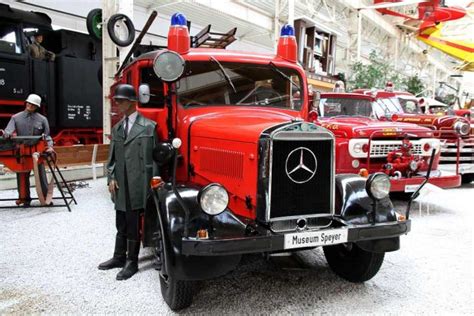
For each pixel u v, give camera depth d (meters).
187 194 2.67
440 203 6.35
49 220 4.88
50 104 8.62
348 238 2.68
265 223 2.63
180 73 3.06
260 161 2.62
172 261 2.44
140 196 3.21
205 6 11.06
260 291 3.07
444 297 3.03
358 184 2.98
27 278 3.24
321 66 11.38
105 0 7.91
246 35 14.84
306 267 3.54
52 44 9.15
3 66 7.62
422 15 14.85
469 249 4.10
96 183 7.36
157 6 11.76
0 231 4.43
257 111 3.64
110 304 2.84
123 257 3.48
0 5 7.71
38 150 5.31
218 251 2.36
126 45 7.35
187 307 2.77
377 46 19.11
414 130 5.59
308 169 2.69
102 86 8.84
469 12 15.38
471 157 7.84
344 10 14.76
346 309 2.82
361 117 6.79
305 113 3.93
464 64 17.92
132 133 3.19
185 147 3.36
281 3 12.76
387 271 3.50
